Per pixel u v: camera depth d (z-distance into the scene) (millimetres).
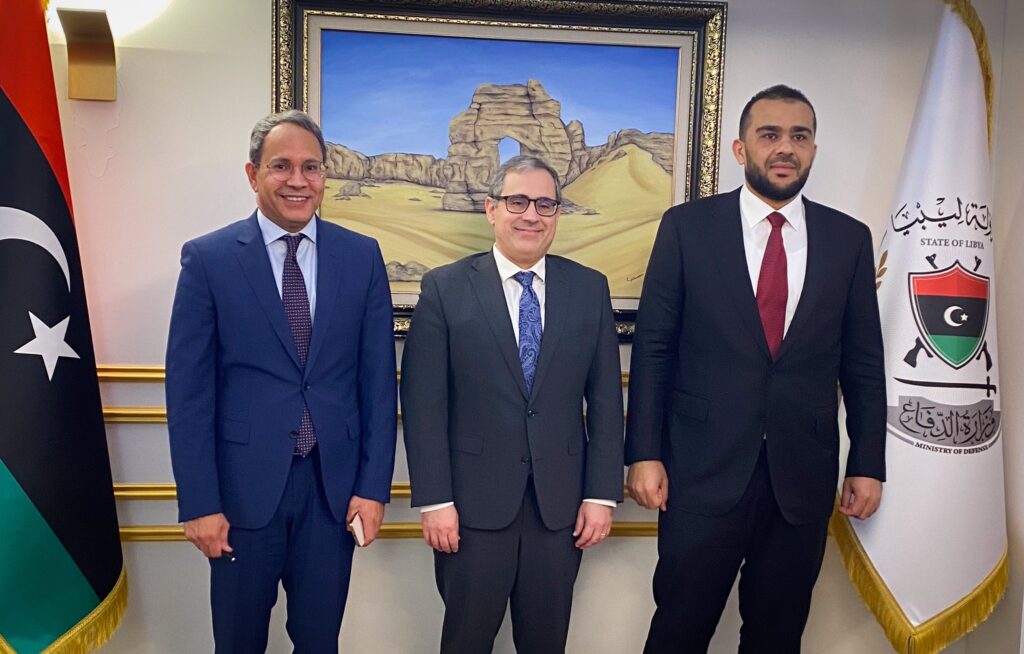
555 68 2385
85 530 2033
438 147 2373
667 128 2422
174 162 2316
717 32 2369
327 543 1912
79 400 2037
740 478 2000
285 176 1819
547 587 1960
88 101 2281
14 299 1959
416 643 2465
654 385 2078
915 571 2180
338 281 1915
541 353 1947
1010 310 2420
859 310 2096
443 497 1914
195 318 1844
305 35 2295
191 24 2293
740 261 2037
